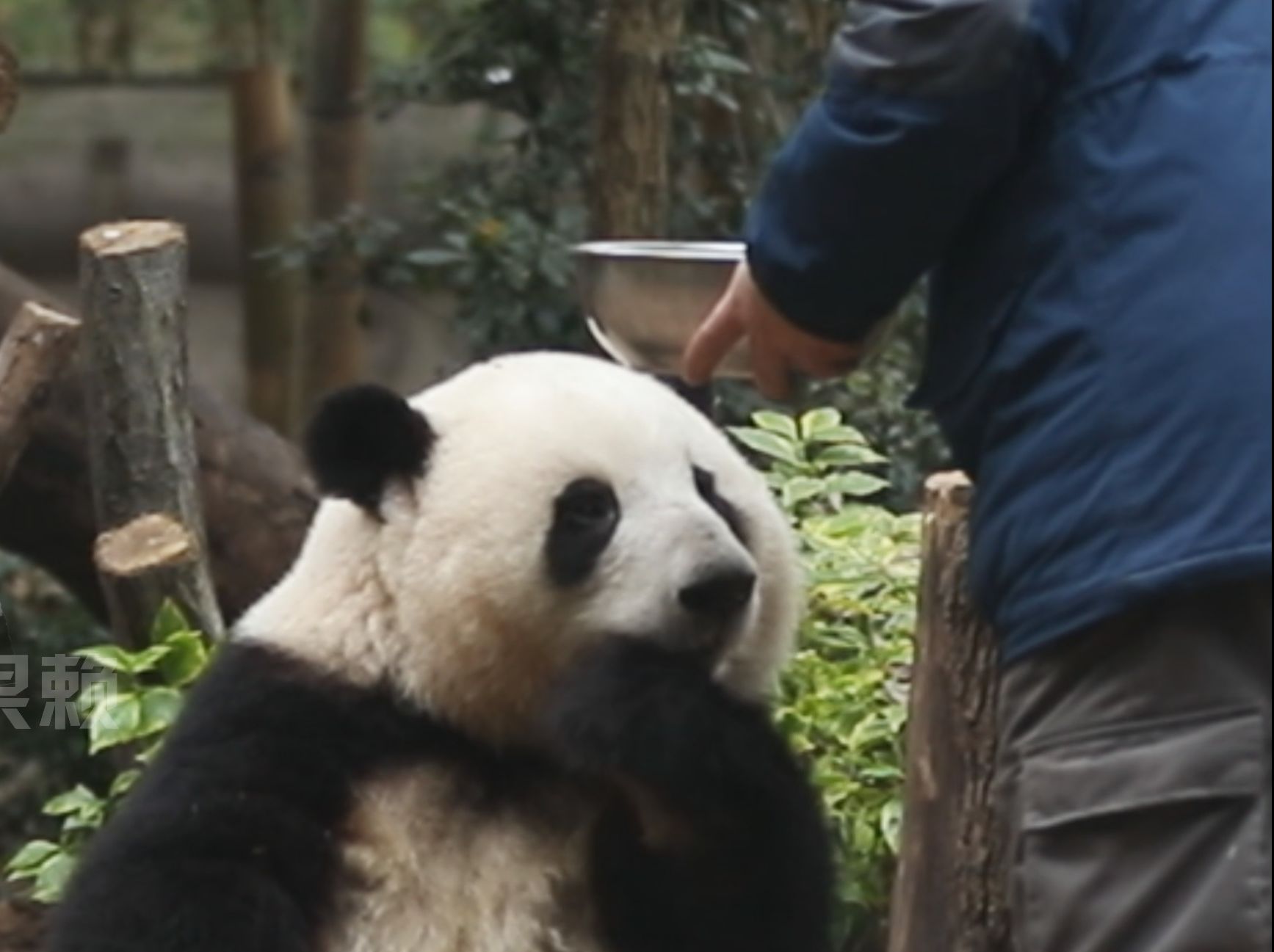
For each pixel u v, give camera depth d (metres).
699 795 6.53
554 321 14.88
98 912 6.52
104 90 27.88
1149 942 5.36
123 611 10.12
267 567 12.89
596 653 6.64
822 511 9.90
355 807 6.83
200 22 27.89
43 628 14.96
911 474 12.95
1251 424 5.23
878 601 9.19
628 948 7.04
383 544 6.88
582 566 6.68
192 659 9.23
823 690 8.91
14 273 13.48
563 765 6.81
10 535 12.89
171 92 27.89
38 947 10.53
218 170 27.86
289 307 21.39
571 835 7.00
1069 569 5.40
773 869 6.78
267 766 6.74
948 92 5.35
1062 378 5.45
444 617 6.79
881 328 5.94
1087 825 5.43
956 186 5.47
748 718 6.79
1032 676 5.56
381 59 25.62
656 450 6.79
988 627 7.00
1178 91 5.38
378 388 6.86
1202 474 5.26
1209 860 5.30
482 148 19.41
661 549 6.60
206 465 12.76
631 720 6.45
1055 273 5.48
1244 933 5.23
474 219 15.45
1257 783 5.27
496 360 7.24
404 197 23.72
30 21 28.67
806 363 5.85
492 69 15.30
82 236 10.47
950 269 5.75
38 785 14.34
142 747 9.59
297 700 6.84
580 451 6.76
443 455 6.90
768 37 15.83
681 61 14.25
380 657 6.89
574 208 15.20
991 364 5.59
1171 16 5.43
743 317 5.92
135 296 10.33
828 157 5.46
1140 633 5.38
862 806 8.73
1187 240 5.32
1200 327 5.29
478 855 6.91
